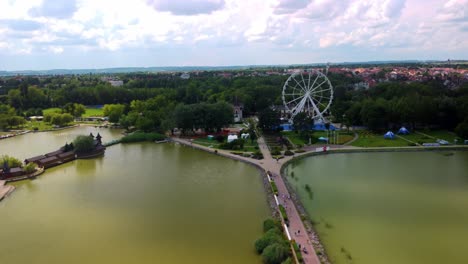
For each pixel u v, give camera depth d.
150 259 71.94
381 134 183.12
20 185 117.75
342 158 145.62
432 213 91.88
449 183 113.94
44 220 90.44
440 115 183.75
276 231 76.56
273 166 130.75
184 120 185.00
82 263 71.06
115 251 75.25
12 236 82.50
